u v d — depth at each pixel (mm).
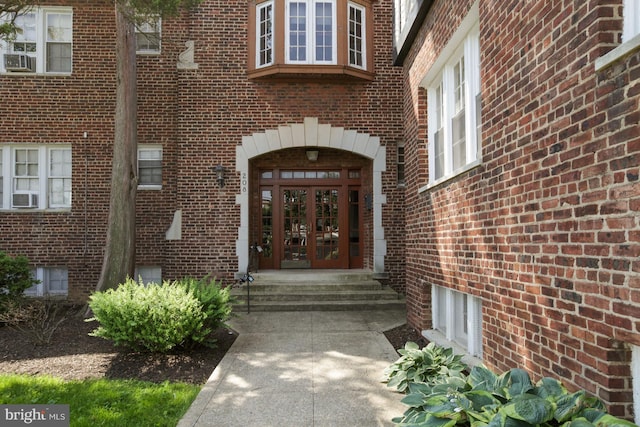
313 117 10930
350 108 11016
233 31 10945
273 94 10914
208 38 10906
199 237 10688
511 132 4023
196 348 6387
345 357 6074
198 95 10844
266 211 11930
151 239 11094
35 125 11031
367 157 11078
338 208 11984
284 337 7129
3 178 11062
